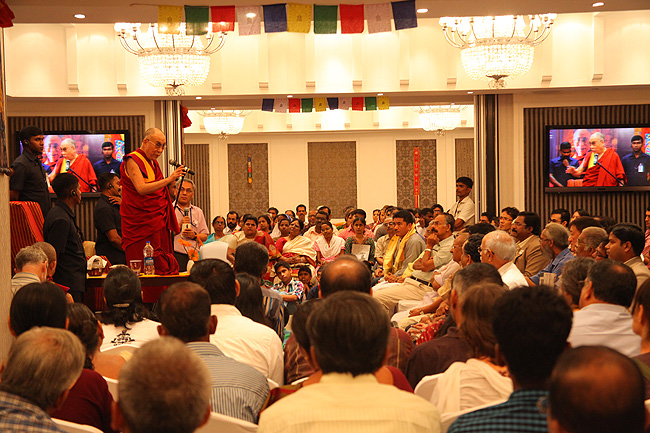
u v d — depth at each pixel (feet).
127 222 19.56
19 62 33.04
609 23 32.81
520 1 20.88
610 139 34.96
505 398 7.08
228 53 33.94
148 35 33.32
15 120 35.04
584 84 33.17
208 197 56.24
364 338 5.57
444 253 21.24
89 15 21.43
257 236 27.48
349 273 9.53
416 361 9.42
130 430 4.76
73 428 7.08
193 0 19.15
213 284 10.61
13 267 18.06
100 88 33.53
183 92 30.53
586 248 15.87
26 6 20.25
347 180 56.34
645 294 7.81
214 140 56.13
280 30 19.12
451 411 7.12
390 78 33.91
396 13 18.94
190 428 4.73
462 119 53.11
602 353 3.96
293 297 22.89
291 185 56.29
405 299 21.44
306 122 52.95
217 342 9.95
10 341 15.55
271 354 10.11
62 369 5.89
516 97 35.29
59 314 8.74
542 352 5.42
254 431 7.11
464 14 22.26
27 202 18.24
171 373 4.70
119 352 10.57
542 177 35.58
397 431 5.25
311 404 5.36
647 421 4.41
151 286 19.58
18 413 5.69
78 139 35.22
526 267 19.95
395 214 25.17
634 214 35.42
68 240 18.48
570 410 3.87
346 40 34.01
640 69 32.78
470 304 7.68
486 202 35.81
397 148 56.18
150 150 19.93
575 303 11.46
